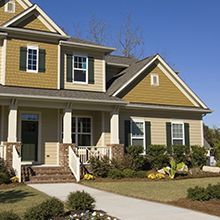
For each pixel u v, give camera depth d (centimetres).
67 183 1734
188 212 1035
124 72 2606
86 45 2231
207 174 2100
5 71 1981
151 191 1448
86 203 1010
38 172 1856
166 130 2453
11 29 1991
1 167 1706
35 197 1291
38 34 2072
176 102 2520
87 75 2262
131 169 1981
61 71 2180
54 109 2145
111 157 2091
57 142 2130
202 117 2630
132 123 2333
